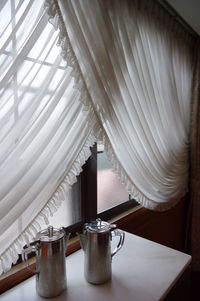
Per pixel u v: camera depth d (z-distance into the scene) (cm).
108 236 82
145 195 129
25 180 73
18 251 74
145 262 94
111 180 147
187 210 226
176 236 217
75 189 118
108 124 96
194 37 190
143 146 123
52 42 75
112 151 96
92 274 81
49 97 76
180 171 179
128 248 106
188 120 197
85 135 88
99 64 88
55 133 79
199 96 196
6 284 80
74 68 76
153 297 75
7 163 69
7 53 66
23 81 69
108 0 98
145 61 120
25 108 70
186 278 98
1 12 64
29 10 68
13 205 69
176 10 146
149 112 127
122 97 102
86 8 86
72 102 82
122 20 104
